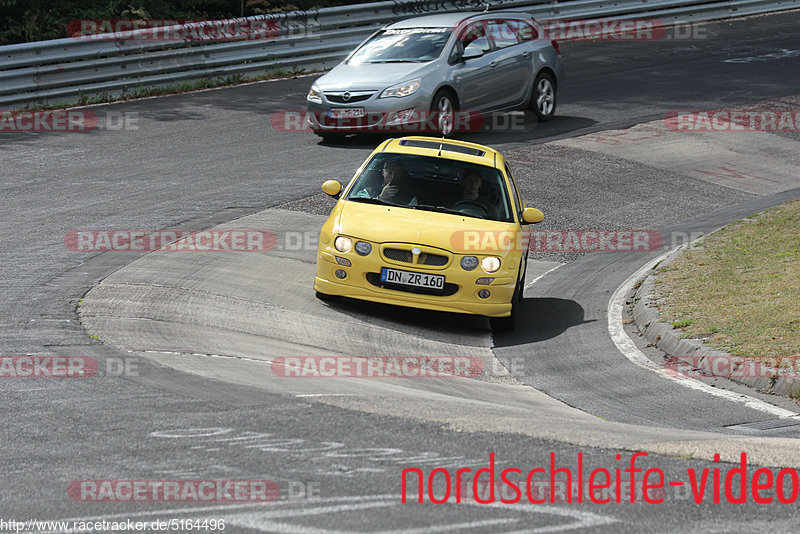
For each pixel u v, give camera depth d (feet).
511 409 74.49
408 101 184.03
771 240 138.21
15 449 57.62
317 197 152.87
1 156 169.99
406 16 283.79
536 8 309.83
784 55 295.07
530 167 183.73
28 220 131.44
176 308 97.71
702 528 48.73
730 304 108.27
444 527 47.16
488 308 104.53
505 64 205.57
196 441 59.62
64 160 169.37
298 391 72.90
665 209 169.07
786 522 50.01
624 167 188.96
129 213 137.90
